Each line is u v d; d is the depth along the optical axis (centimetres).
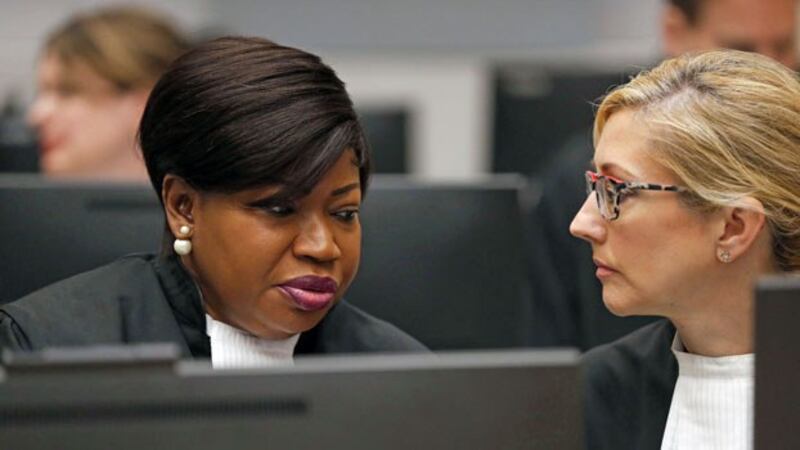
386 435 308
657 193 434
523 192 591
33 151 859
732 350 460
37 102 877
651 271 441
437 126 1393
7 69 1308
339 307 504
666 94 440
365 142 450
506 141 982
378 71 1389
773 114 430
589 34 1367
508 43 1381
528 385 313
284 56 445
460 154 1395
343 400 306
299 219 441
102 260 541
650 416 475
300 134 429
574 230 455
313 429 305
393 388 308
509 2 1376
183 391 300
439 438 310
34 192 543
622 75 558
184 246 456
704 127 427
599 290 724
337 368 306
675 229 435
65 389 296
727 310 448
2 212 540
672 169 431
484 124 1386
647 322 715
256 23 1363
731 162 427
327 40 1379
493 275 559
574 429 314
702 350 467
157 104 448
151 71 848
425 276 554
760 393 320
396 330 506
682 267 438
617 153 440
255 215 438
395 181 586
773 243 438
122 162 862
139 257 493
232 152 429
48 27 1310
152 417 298
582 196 737
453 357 314
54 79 853
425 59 1388
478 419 312
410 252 554
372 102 1387
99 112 853
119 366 298
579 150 753
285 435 303
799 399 320
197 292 469
